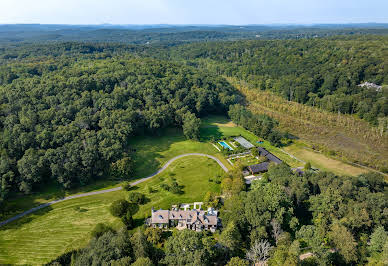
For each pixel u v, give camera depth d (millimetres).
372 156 126500
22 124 107750
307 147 136000
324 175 88812
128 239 63406
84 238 76188
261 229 69125
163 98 168875
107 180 104688
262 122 151375
